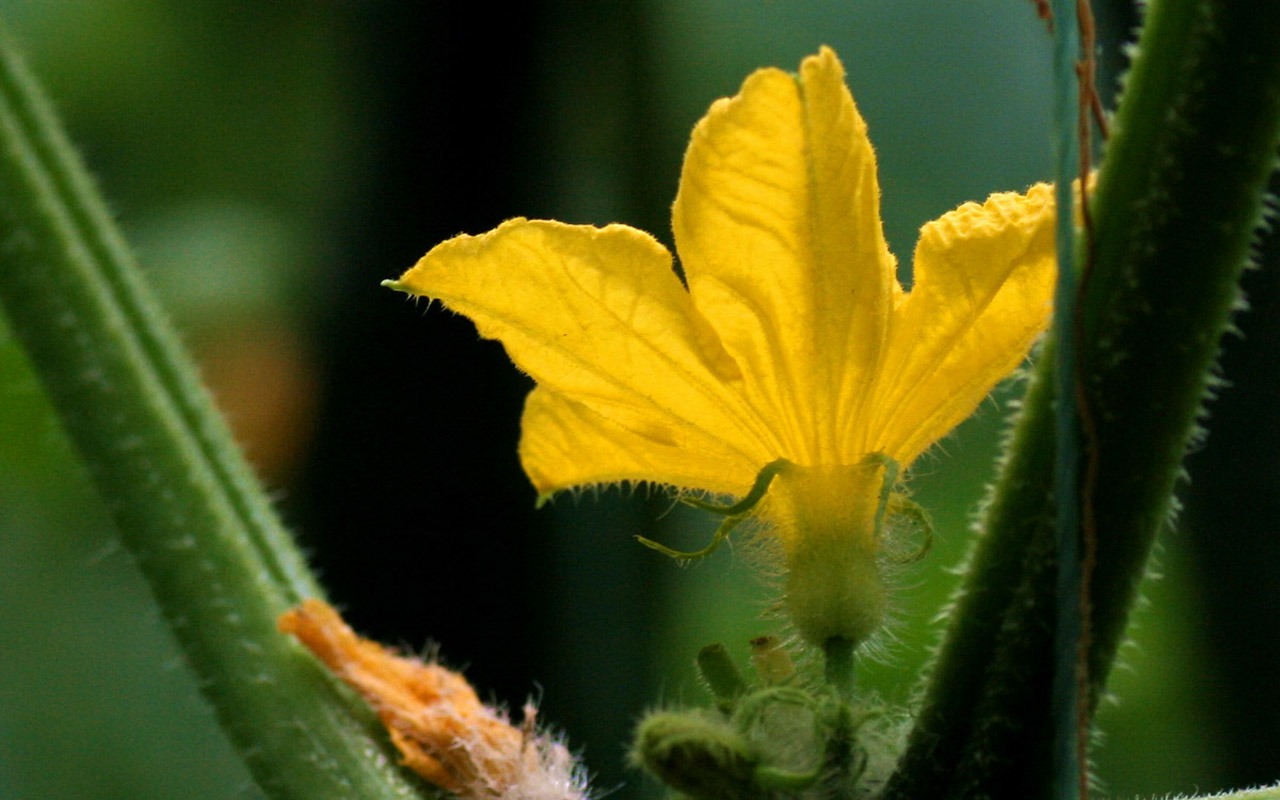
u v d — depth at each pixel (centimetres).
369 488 47
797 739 27
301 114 78
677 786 27
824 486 28
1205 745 47
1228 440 44
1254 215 26
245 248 72
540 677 47
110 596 73
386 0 47
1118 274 26
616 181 53
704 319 28
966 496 68
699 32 86
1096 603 27
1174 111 26
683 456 29
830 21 92
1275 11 26
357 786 28
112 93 81
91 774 71
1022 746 27
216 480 29
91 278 29
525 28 48
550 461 29
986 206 28
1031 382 27
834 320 28
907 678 37
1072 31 26
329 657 28
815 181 27
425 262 28
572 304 28
